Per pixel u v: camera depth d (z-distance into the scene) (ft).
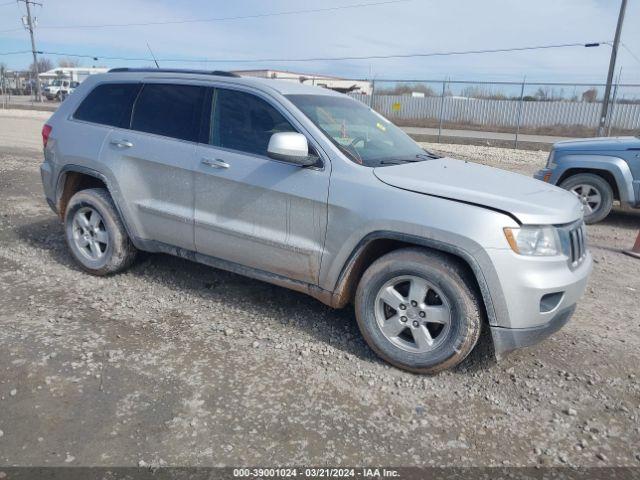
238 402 10.45
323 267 12.44
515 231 10.67
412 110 108.68
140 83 15.70
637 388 11.62
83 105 16.70
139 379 11.05
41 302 14.55
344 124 13.83
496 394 11.18
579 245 12.05
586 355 12.97
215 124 14.05
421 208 11.18
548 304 11.05
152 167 14.79
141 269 17.16
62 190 16.98
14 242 19.62
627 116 82.58
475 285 11.12
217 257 14.34
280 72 121.19
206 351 12.32
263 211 13.08
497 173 13.65
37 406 10.01
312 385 11.16
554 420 10.37
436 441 9.64
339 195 12.00
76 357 11.77
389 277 11.66
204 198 13.97
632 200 26.25
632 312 15.83
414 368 11.64
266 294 15.66
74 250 16.70
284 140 11.77
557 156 28.02
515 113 100.83
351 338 13.26
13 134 61.00
